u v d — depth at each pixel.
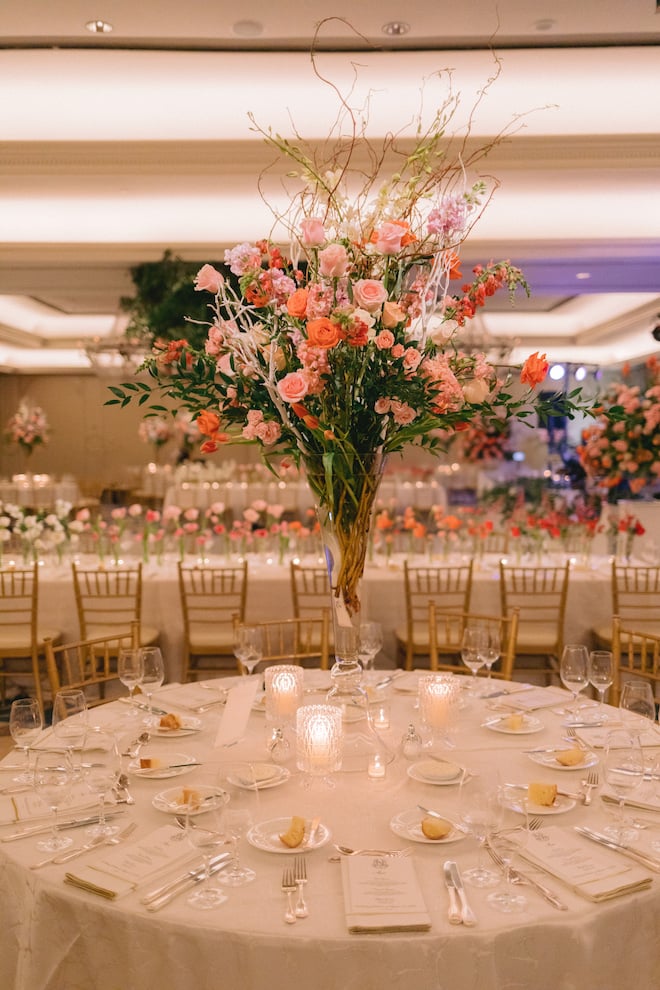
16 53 4.52
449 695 2.52
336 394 2.29
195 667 5.39
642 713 2.37
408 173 5.23
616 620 3.68
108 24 4.12
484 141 5.39
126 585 5.23
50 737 2.66
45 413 15.81
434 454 2.62
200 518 10.66
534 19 4.08
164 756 2.46
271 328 2.37
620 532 5.94
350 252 2.30
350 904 1.67
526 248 7.14
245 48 4.48
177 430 11.85
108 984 1.72
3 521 5.86
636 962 1.75
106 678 3.56
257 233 7.21
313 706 2.31
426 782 2.27
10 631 5.39
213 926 1.64
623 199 6.41
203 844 1.77
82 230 7.22
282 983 1.61
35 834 2.02
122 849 1.90
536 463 13.41
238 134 5.61
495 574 5.62
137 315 7.33
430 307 2.43
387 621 5.52
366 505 2.46
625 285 7.61
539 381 2.24
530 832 1.97
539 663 5.58
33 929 1.78
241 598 5.17
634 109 5.25
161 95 5.07
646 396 5.99
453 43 4.42
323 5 3.92
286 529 6.02
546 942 1.65
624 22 4.12
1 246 7.24
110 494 13.78
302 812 2.12
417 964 1.60
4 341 13.09
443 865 1.83
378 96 5.07
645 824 2.05
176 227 7.16
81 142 5.48
